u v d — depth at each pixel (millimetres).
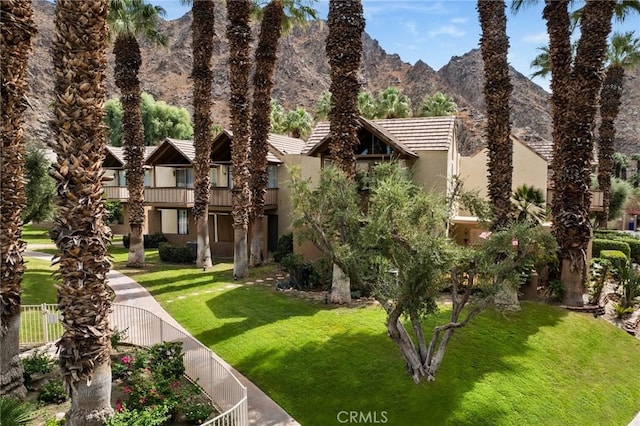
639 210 51719
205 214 27094
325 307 17953
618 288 20406
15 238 11461
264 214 30031
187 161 32531
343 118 18078
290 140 36156
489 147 18250
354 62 18016
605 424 11484
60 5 8906
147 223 37250
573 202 18109
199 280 23531
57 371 12828
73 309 9258
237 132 23422
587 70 17484
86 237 9281
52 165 9289
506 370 12875
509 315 16531
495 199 18016
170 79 136125
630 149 101375
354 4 17875
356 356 13289
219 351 14391
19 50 11250
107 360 9688
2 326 11062
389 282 11602
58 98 9031
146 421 9391
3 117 11070
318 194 14898
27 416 7750
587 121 17734
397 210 11461
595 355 14672
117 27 24203
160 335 14219
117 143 60906
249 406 11320
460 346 13945
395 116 52250
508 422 10711
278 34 25672
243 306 18422
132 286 22422
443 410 10977
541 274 19375
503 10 17781
